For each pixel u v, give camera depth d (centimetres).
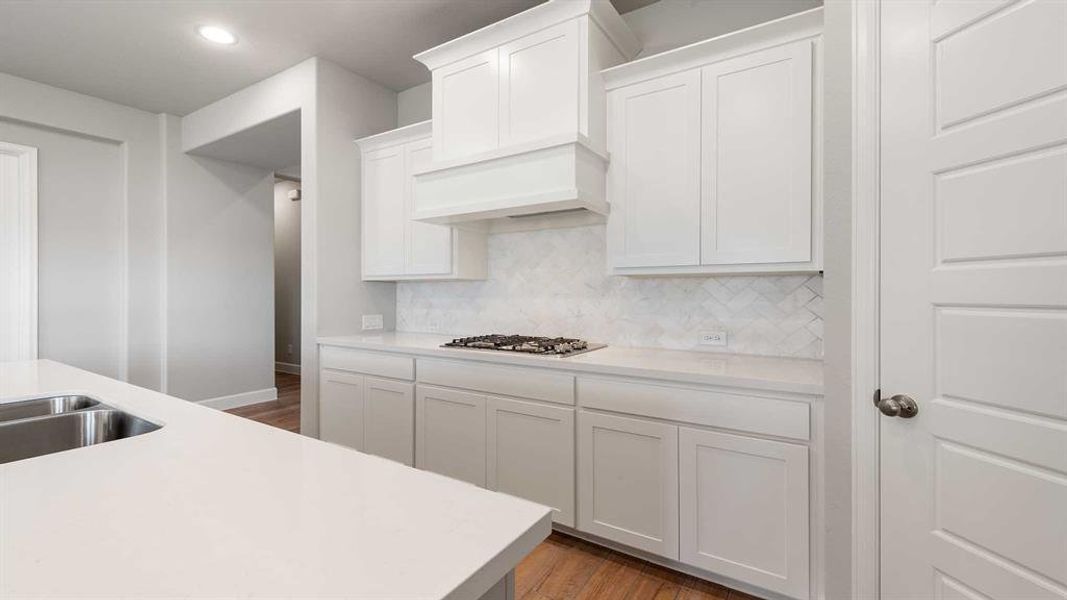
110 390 153
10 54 308
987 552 118
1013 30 112
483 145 248
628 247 224
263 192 484
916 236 132
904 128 134
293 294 648
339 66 326
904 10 134
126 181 395
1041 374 108
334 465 87
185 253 425
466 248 297
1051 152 106
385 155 324
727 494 173
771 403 165
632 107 224
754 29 188
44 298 365
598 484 201
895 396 136
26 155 353
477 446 237
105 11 262
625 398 194
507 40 241
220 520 65
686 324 241
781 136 188
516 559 61
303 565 55
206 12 264
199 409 129
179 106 395
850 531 148
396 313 366
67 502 71
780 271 193
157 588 51
